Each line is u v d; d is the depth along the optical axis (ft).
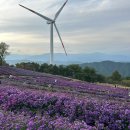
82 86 187.52
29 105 70.23
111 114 62.95
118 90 196.85
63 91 131.95
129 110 65.72
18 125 43.68
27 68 393.29
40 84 163.43
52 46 367.45
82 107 65.16
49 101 70.95
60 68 375.25
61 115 64.80
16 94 75.61
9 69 302.04
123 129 60.08
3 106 69.31
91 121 62.28
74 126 44.62
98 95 138.92
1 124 43.47
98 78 356.38
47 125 44.70
